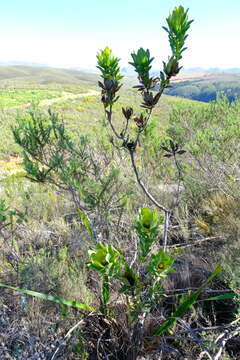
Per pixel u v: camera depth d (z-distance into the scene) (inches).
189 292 77.2
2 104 1617.9
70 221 147.0
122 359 71.2
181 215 134.0
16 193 147.8
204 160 149.1
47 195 157.2
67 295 83.3
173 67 54.3
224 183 143.6
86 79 6481.3
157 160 142.3
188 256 100.5
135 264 88.0
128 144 64.6
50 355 68.2
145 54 55.2
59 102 1699.1
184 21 52.3
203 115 183.0
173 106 192.4
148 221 57.3
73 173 97.3
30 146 95.0
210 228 122.2
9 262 100.7
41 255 100.9
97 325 76.7
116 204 113.9
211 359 60.7
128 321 70.9
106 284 73.6
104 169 109.7
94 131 124.3
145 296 65.7
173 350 68.6
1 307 80.7
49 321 78.0
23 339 72.0
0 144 720.3
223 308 84.2
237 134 155.9
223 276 86.8
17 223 124.9
